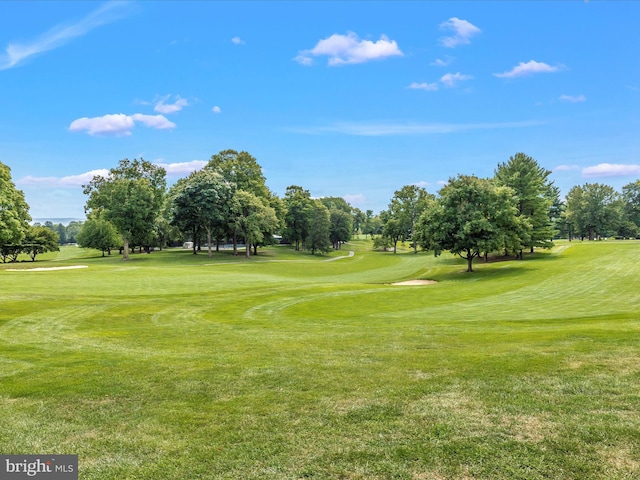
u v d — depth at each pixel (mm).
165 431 5457
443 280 38188
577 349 8656
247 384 7199
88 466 4648
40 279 31250
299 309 19781
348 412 5855
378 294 25094
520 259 52500
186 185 64812
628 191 116938
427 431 5195
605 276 32031
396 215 89438
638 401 5863
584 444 4758
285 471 4426
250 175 74500
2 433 5496
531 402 5938
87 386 7250
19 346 10828
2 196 47500
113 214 61781
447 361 8188
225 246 107562
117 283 30016
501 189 40750
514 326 13016
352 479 4250
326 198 156875
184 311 18812
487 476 4219
